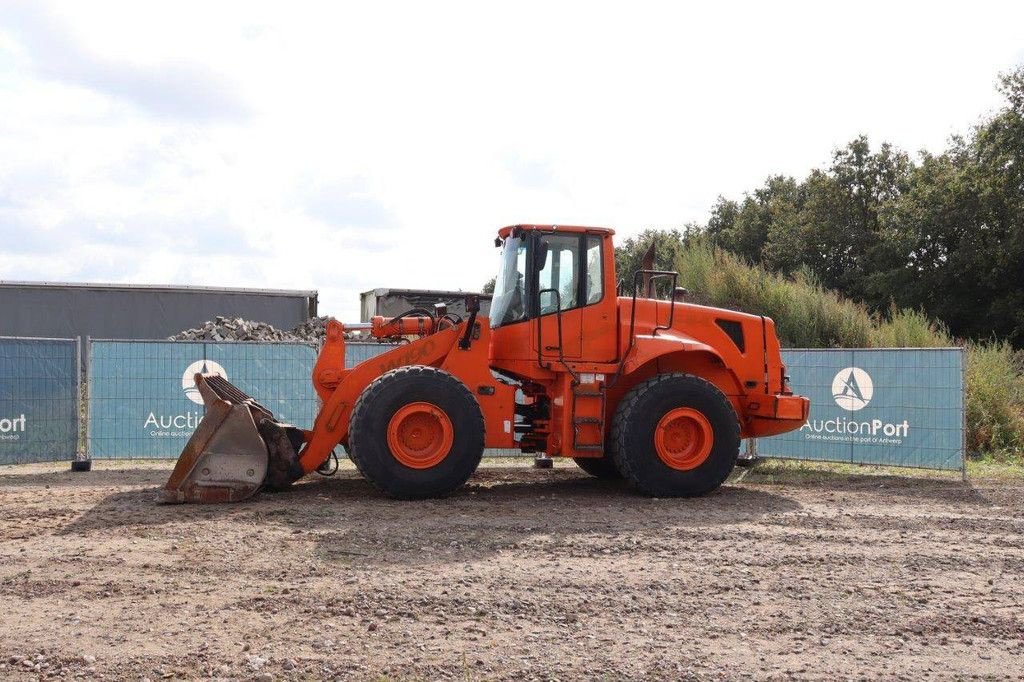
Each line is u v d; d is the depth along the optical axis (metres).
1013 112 30.91
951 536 7.16
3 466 11.60
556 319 9.05
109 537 6.87
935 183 31.27
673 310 9.55
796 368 12.28
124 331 24.08
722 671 4.22
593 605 5.20
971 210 29.78
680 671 4.21
